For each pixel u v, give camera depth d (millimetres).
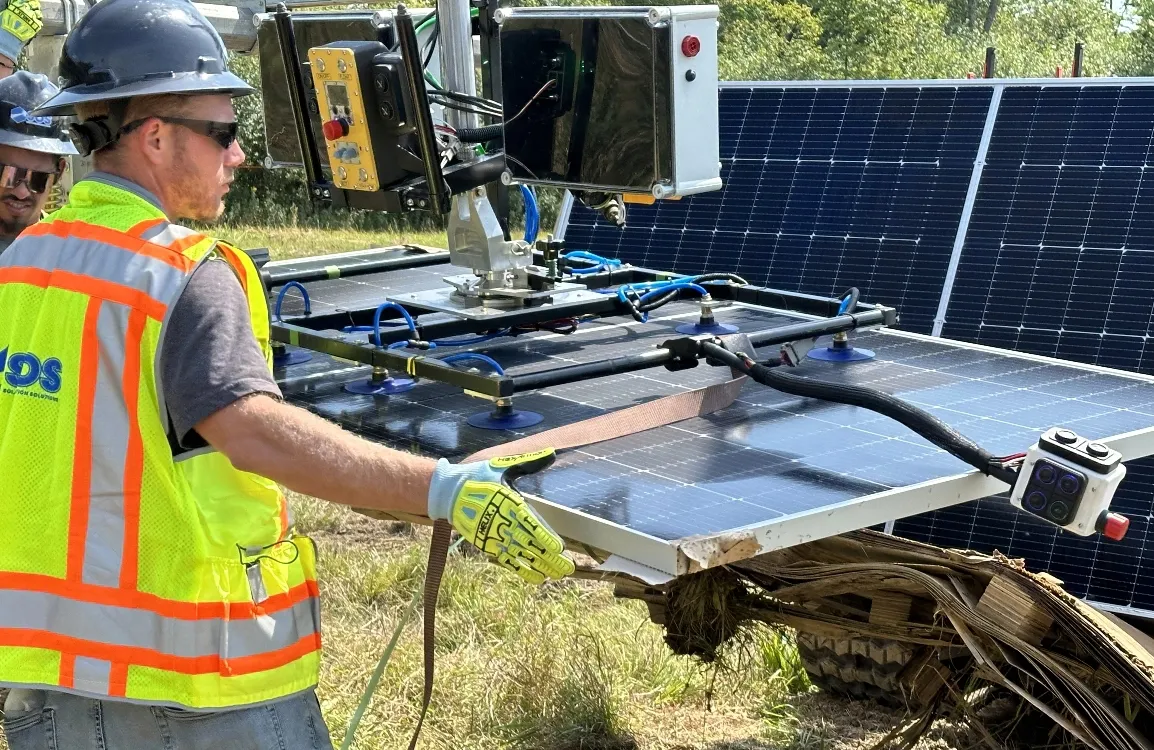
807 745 4191
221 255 2408
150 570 2357
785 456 2836
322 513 6762
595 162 3361
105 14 2428
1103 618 2979
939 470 2717
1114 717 2871
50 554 2369
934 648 3439
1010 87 5180
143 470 2340
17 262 2471
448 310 3674
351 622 5367
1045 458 2561
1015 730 3531
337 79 3422
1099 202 4793
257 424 2201
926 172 5230
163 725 2414
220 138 2479
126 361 2299
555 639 4965
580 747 4375
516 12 3439
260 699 2447
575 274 4203
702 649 3834
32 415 2385
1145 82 4902
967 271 4938
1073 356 4602
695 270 5609
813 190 5473
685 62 3145
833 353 3734
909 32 33094
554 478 2713
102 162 2465
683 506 2496
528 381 2959
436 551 2555
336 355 3461
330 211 19781
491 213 3695
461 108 3732
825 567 3326
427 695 2619
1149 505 4242
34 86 4047
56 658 2355
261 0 8078
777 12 32312
